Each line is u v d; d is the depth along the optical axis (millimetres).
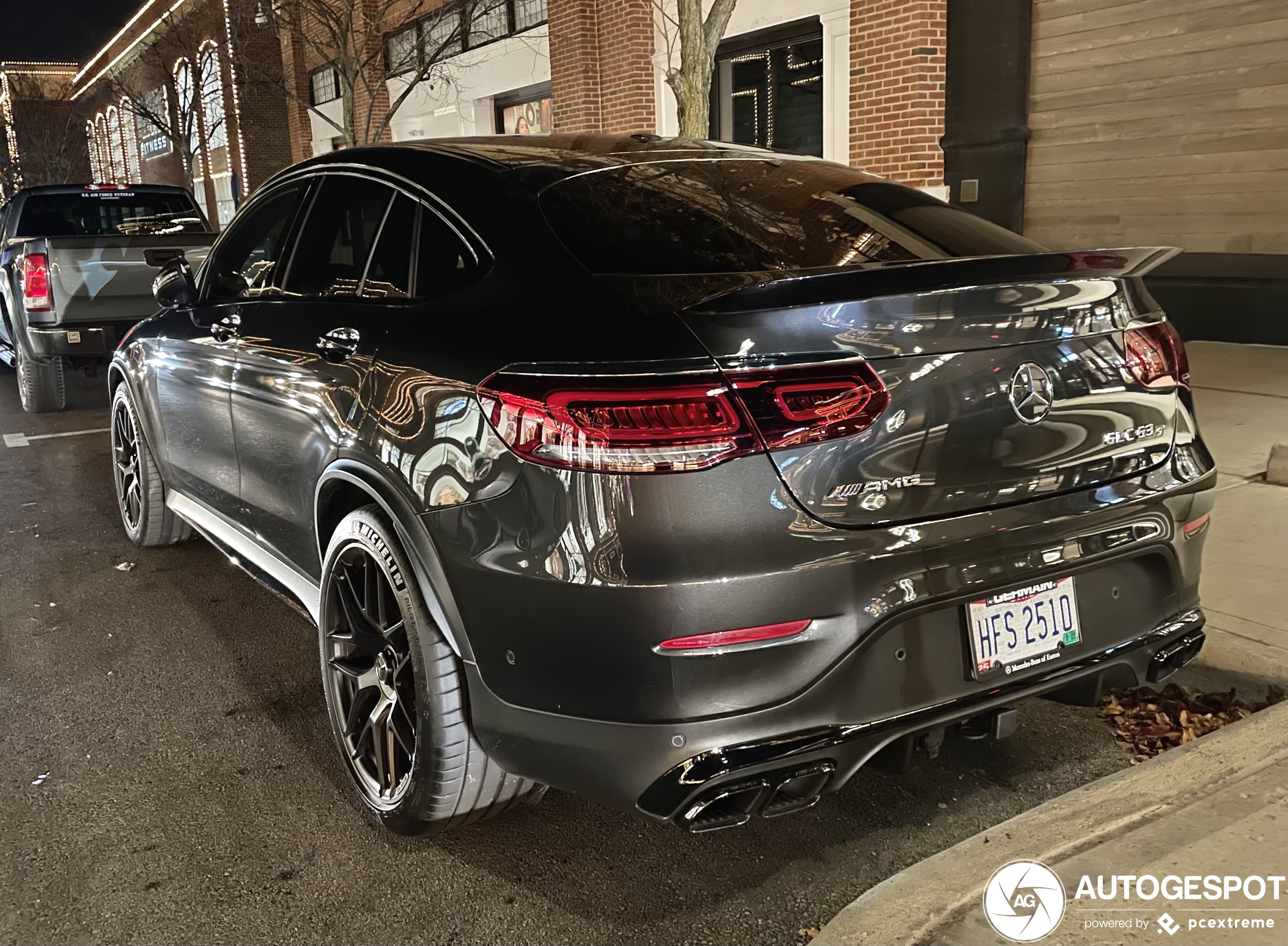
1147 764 2709
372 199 3121
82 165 40812
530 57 15648
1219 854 2303
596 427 2086
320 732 3383
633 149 3119
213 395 3836
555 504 2145
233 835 2799
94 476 7031
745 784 2104
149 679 3812
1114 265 2492
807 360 2074
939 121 10102
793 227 2701
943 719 2252
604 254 2439
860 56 10422
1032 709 3396
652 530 2049
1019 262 2293
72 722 3479
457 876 2607
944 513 2213
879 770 2350
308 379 3066
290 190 3664
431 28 15602
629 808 2188
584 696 2172
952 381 2193
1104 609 2492
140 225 10109
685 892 2525
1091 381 2393
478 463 2305
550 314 2314
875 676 2186
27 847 2754
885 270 2186
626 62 13375
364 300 2998
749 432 2043
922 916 2174
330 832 2811
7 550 5414
